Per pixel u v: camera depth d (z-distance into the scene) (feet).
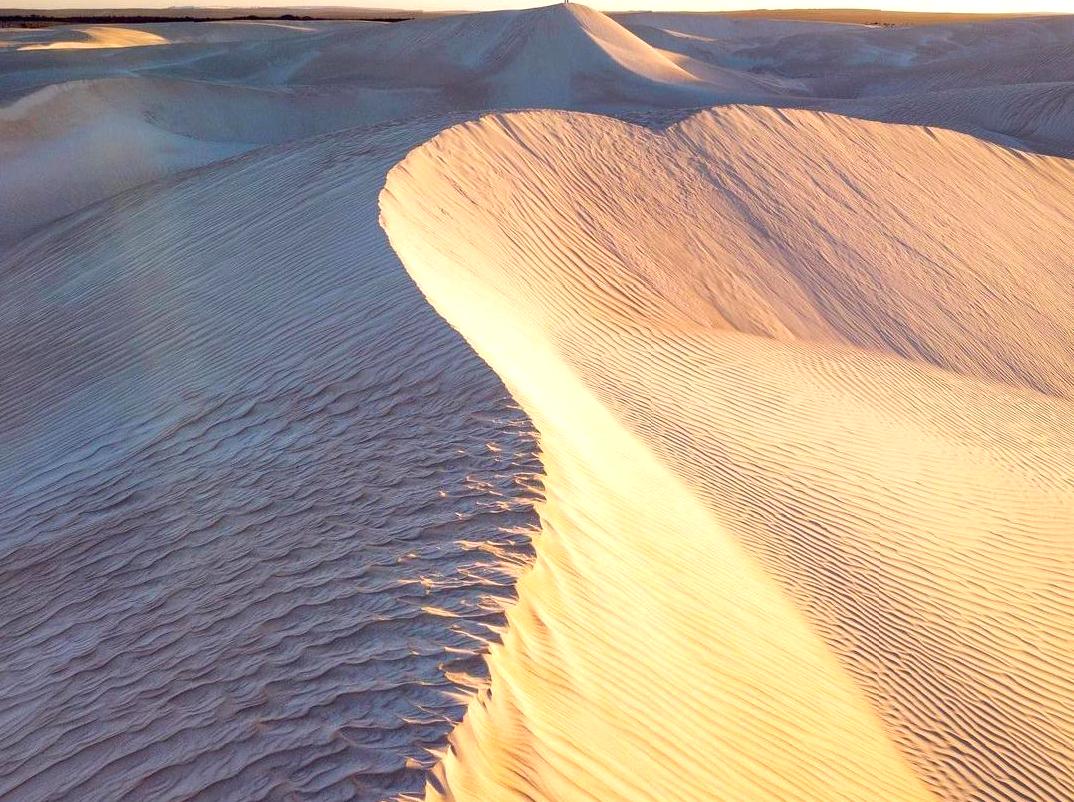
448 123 56.44
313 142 57.31
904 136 78.64
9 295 47.85
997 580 30.91
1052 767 22.56
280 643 16.38
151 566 21.44
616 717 15.02
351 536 20.31
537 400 28.09
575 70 167.12
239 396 29.73
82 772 14.10
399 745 12.59
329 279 36.06
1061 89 140.56
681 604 21.06
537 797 12.12
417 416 26.23
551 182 54.24
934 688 24.38
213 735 13.99
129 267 44.68
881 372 50.44
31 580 22.41
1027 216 74.23
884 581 28.84
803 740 18.33
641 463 29.76
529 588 17.34
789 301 54.95
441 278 36.65
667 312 48.37
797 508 31.86
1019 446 44.65
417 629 15.81
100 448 29.14
